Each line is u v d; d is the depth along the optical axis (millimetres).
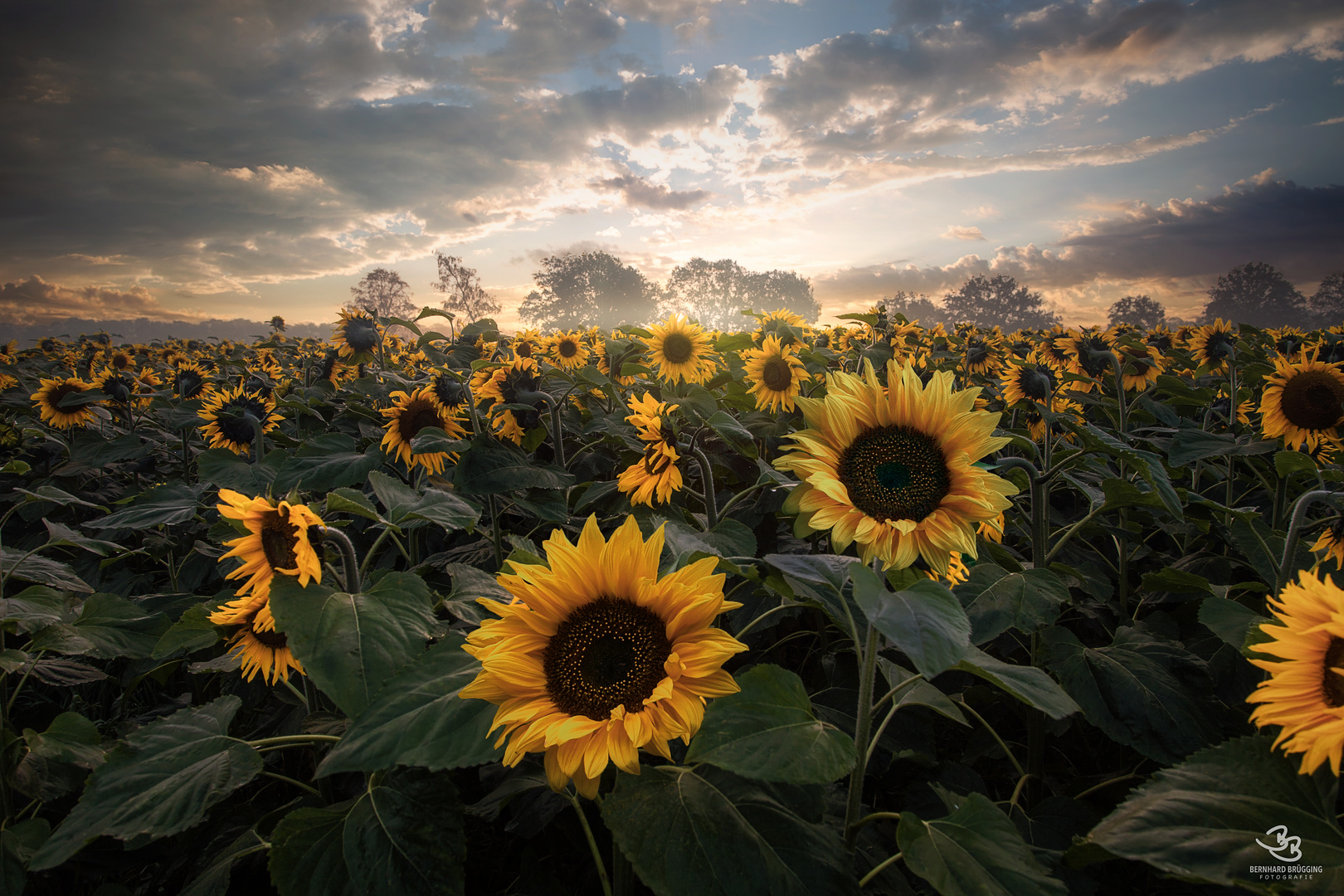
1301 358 4125
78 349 17906
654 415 3275
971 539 1711
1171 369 8758
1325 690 1416
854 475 1836
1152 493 2633
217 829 2551
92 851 2547
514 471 3422
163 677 3016
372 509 2279
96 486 6312
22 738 2520
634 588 1756
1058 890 1447
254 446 5078
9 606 2691
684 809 1658
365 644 1908
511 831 2240
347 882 1764
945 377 1859
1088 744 3145
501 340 10125
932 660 1301
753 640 3785
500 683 1676
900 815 1679
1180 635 3080
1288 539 2396
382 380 6664
